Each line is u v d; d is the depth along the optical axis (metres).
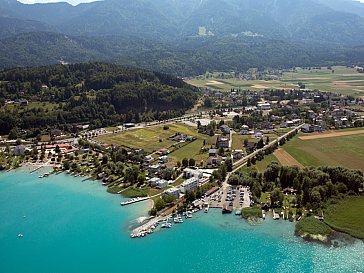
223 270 176.38
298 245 191.38
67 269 182.75
